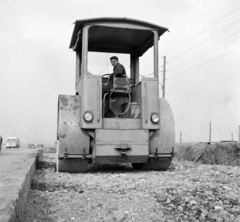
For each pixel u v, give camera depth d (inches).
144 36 345.4
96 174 291.4
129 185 229.9
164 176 275.9
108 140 293.6
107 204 176.6
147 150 299.3
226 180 245.0
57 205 176.1
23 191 153.9
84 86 299.0
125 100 346.0
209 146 464.8
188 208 165.5
